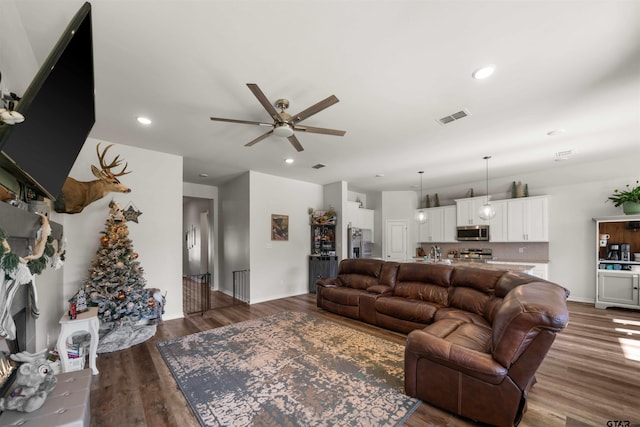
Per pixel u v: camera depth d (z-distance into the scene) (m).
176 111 2.80
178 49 1.89
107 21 1.62
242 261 5.65
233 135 3.49
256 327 3.84
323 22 1.66
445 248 7.20
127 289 3.22
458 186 7.02
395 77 2.25
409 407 2.06
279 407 2.05
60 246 2.48
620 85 2.35
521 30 1.73
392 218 7.66
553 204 5.66
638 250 4.76
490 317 2.92
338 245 6.31
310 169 5.35
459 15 1.61
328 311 4.64
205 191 6.77
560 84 2.34
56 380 1.63
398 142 3.79
